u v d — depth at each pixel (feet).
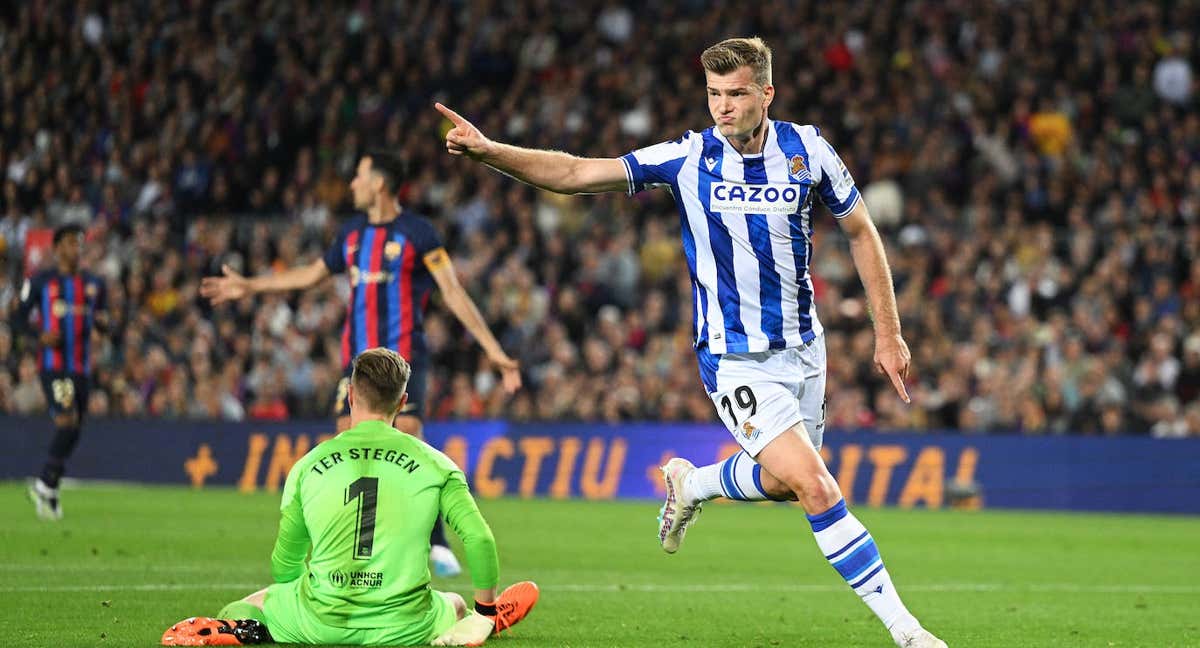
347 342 59.21
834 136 150.92
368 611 37.04
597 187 39.24
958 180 144.25
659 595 54.54
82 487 117.80
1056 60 156.04
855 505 112.68
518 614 40.91
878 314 39.88
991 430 114.73
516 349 129.49
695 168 39.37
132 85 164.14
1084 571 67.87
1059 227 139.44
